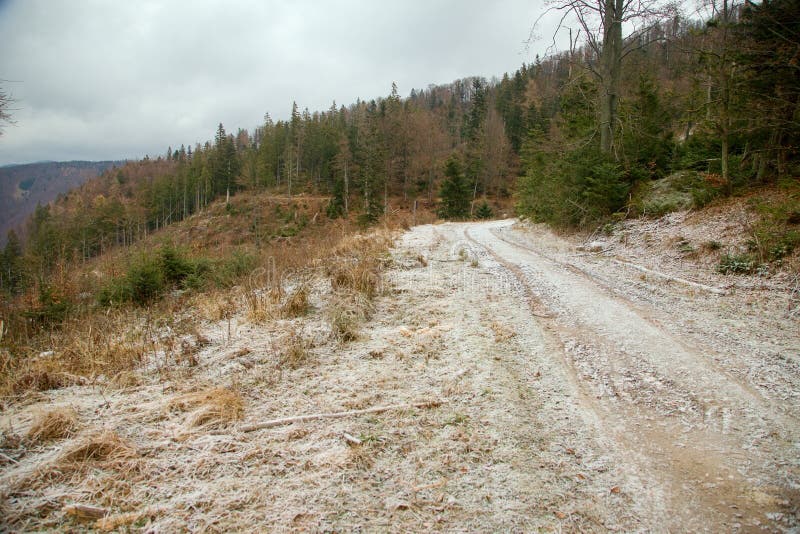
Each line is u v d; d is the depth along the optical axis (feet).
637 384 15.03
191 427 11.82
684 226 38.19
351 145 194.08
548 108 185.37
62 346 19.10
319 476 9.95
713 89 45.70
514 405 13.43
